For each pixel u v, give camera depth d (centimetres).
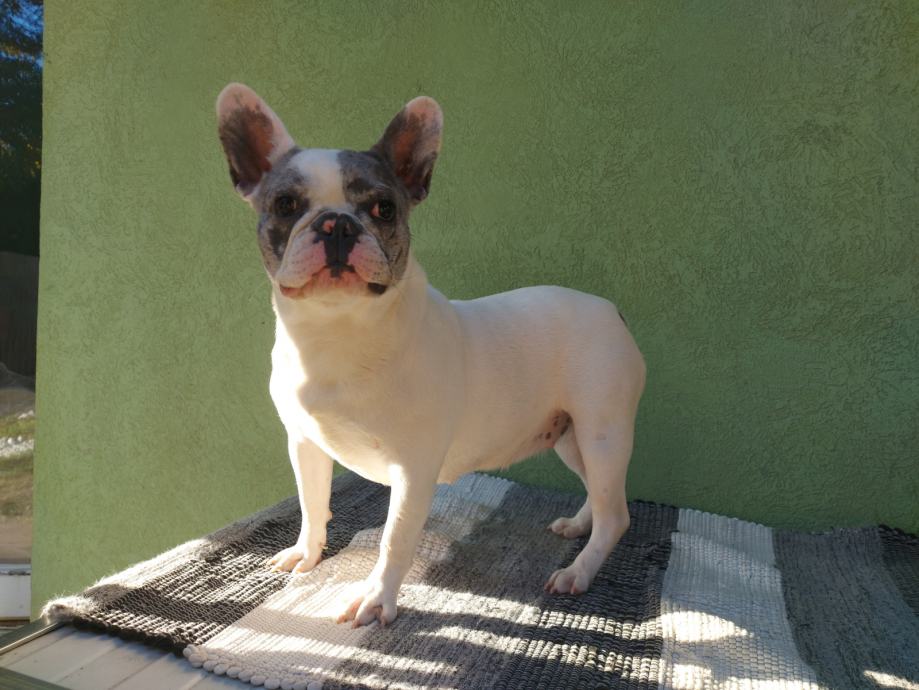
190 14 105
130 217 110
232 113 64
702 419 96
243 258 106
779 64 90
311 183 59
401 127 66
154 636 56
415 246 102
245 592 66
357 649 57
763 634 63
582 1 94
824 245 91
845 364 92
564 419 77
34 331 126
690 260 95
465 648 58
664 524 89
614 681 54
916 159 88
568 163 97
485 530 85
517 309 73
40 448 118
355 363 59
